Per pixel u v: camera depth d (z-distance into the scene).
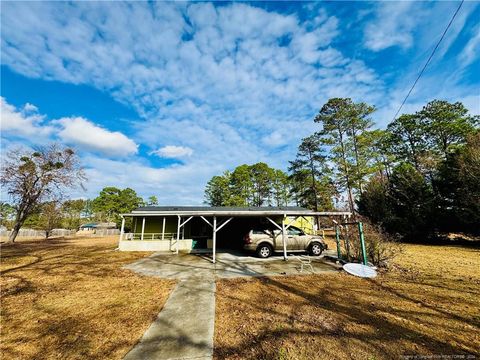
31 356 3.49
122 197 56.53
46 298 6.14
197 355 3.42
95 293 6.55
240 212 11.66
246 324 4.42
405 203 19.59
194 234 20.12
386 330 3.99
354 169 25.17
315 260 11.11
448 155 20.28
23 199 22.94
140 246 16.59
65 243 23.31
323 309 5.03
